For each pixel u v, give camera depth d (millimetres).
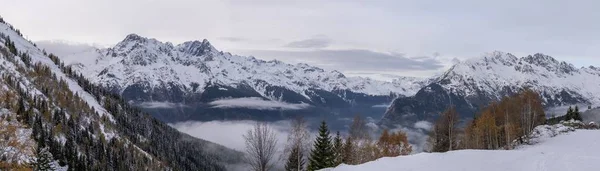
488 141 81688
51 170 93750
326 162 69250
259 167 51406
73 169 140500
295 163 62188
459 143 93688
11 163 42406
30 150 48812
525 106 85250
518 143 78688
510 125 78375
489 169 38562
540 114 88812
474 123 93000
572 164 38406
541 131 79688
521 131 82188
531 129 85500
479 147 84062
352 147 74938
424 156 46312
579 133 73000
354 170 44094
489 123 78812
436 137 86750
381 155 75188
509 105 86438
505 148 77750
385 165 43938
